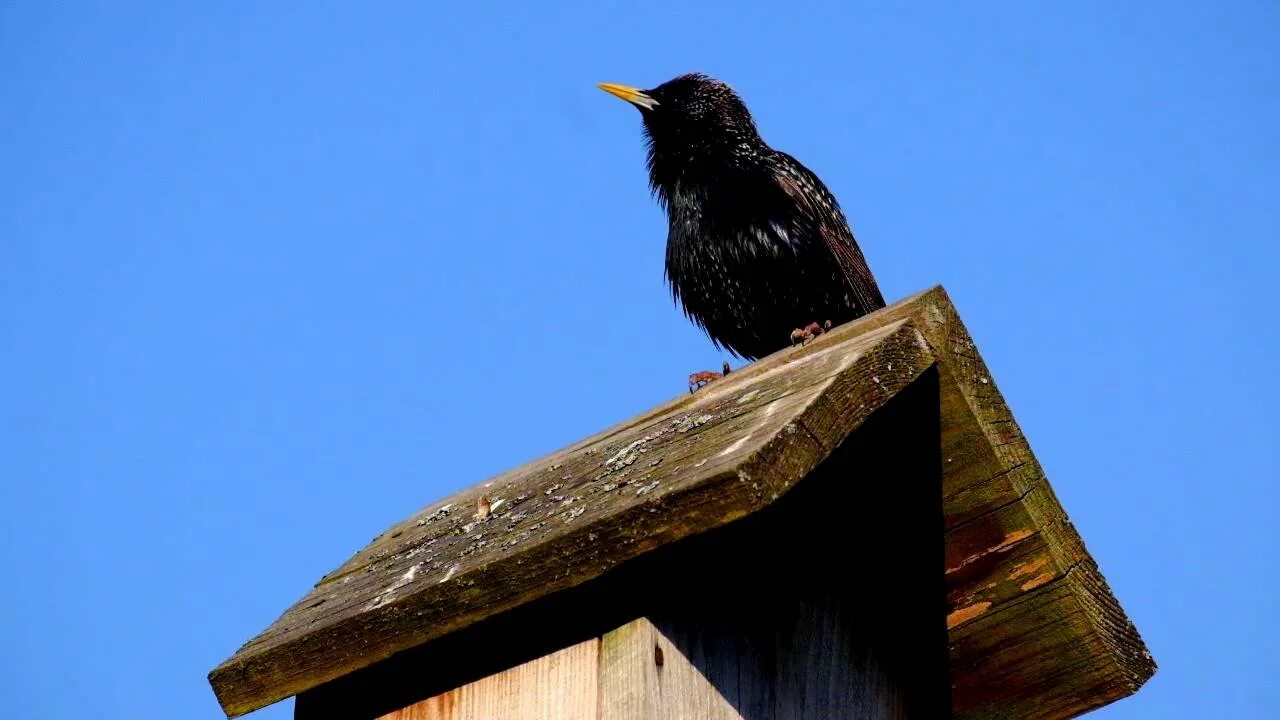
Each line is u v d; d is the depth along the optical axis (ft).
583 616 17.81
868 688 20.77
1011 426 20.07
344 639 18.24
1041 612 21.30
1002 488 20.21
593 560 16.65
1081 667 21.77
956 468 20.17
